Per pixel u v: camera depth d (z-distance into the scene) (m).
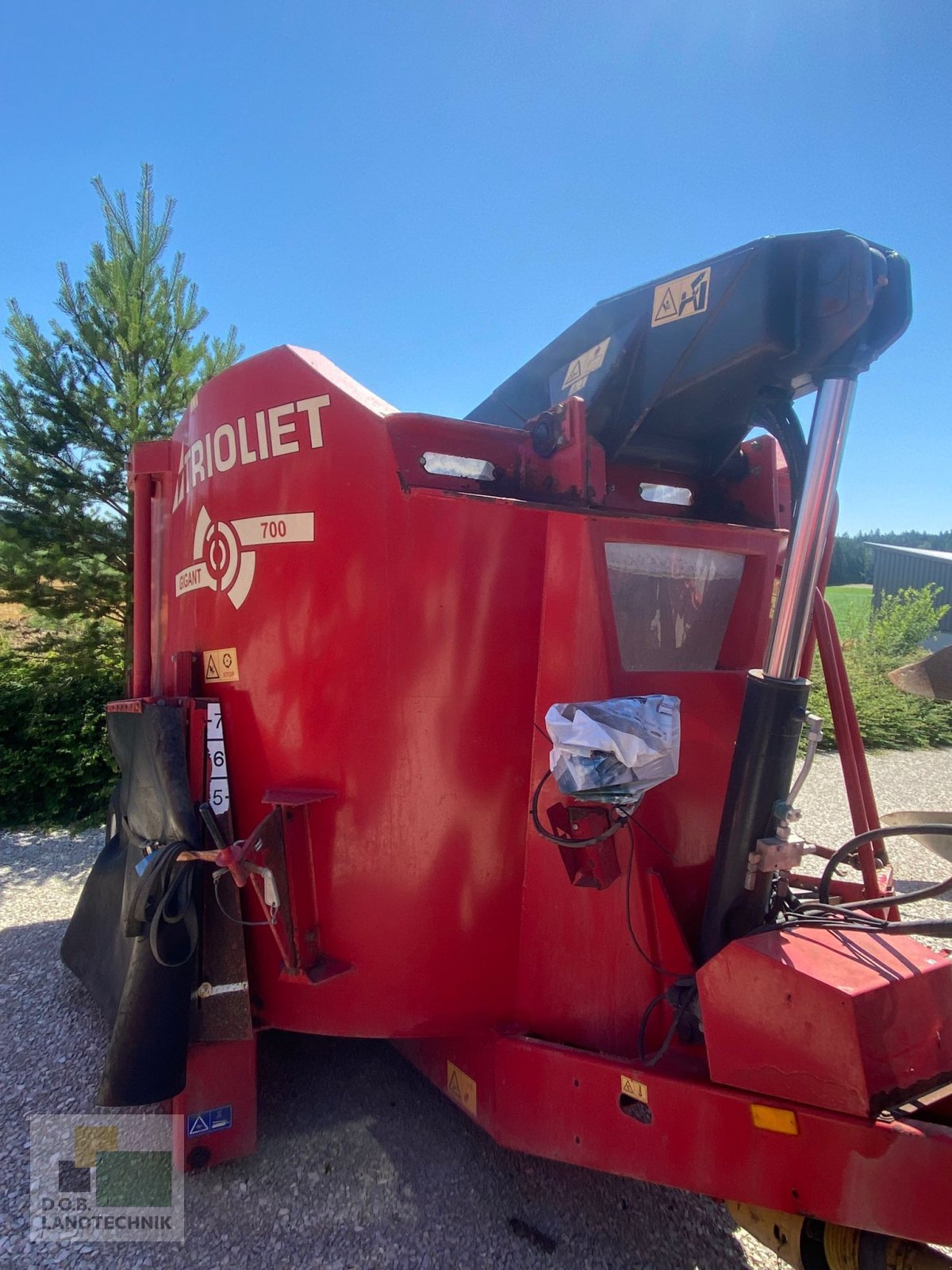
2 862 5.56
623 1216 2.27
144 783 2.72
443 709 2.22
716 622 2.51
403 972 2.27
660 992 2.04
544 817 2.26
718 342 1.89
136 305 6.98
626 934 2.09
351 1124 2.63
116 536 7.05
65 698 6.91
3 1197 2.33
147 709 2.69
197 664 2.64
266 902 2.24
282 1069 2.93
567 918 2.21
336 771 2.26
